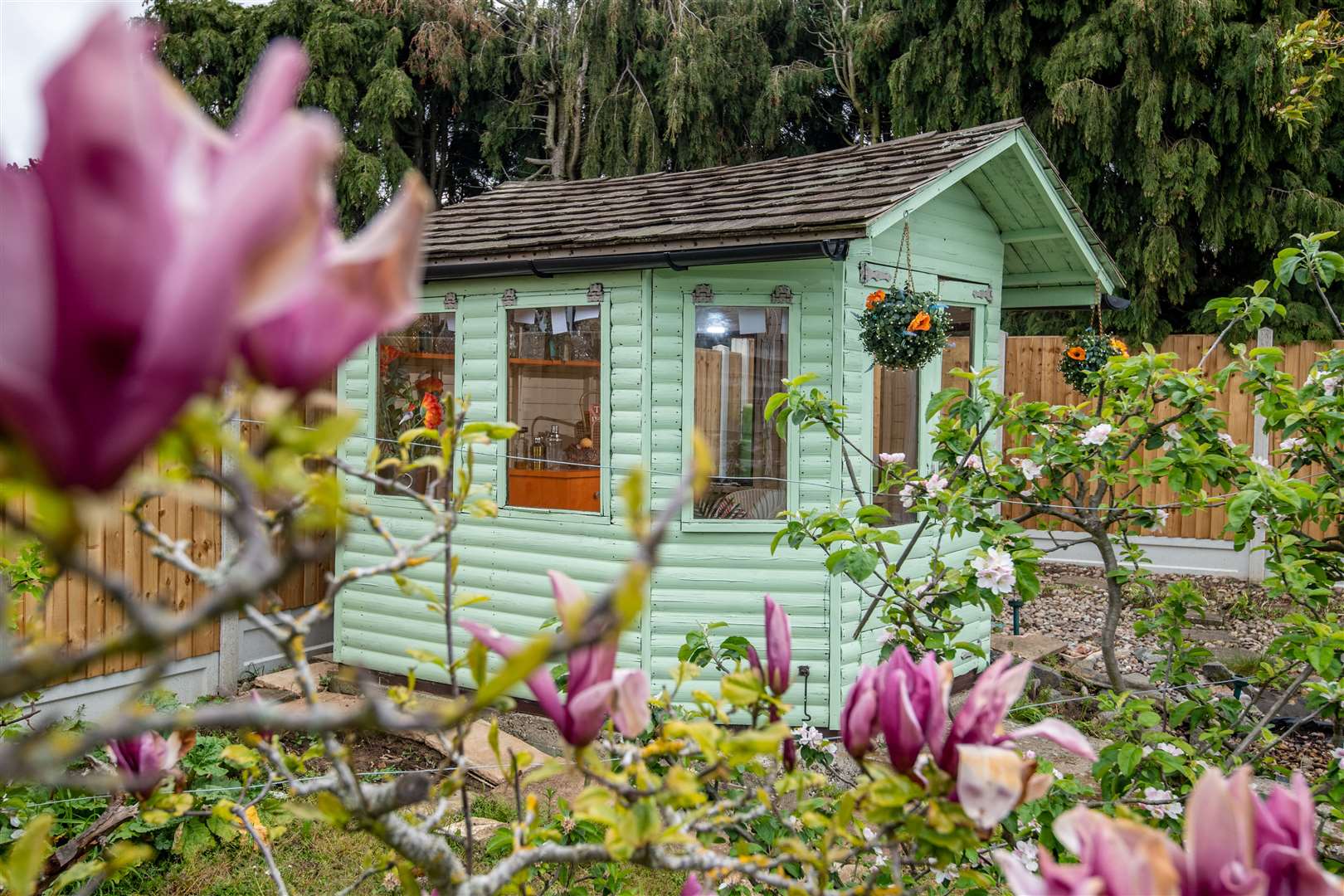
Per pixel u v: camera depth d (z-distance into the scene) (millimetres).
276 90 368
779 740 1109
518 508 6730
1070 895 714
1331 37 8117
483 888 1043
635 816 1045
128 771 1175
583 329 6512
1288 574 3221
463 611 6945
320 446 476
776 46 19719
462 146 21391
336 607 7477
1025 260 8016
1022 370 12031
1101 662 7457
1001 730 1068
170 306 316
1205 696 3414
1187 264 12750
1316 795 2746
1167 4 12070
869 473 6293
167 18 17938
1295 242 12352
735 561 6141
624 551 6301
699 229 5938
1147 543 11383
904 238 6496
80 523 345
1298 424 3529
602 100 18625
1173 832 2701
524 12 19516
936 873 2197
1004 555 3510
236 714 507
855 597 6113
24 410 314
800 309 6059
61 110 307
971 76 14195
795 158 7961
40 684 448
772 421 6133
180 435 449
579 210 7871
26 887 840
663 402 6211
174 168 356
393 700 1258
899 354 5363
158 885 3998
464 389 7004
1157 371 3885
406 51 19359
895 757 1097
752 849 1992
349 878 4180
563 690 3102
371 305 431
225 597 447
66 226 311
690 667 1392
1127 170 12742
